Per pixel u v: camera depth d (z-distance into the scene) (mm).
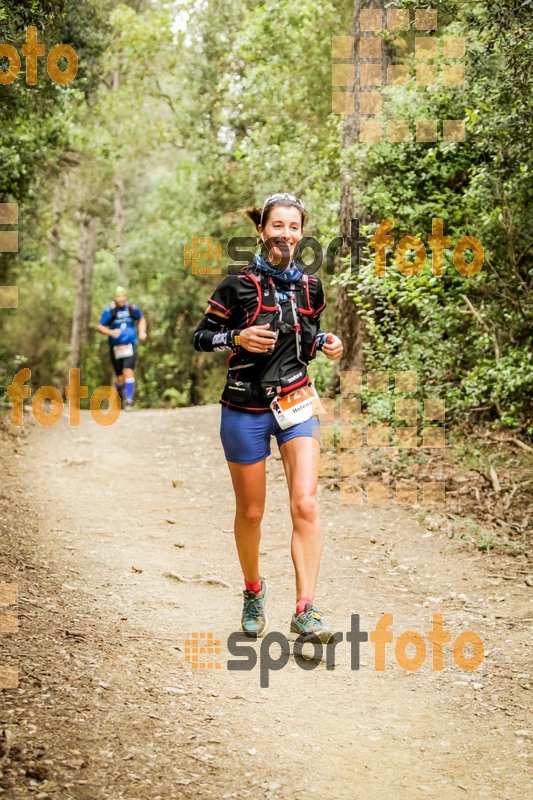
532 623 4590
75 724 3078
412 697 3732
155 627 4371
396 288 8430
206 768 2936
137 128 19781
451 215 8492
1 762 2719
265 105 14422
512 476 7301
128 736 3064
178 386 26344
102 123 18422
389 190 8891
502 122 6641
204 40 18328
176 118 19656
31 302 23875
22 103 9844
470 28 6660
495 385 7359
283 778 2947
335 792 2893
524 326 7750
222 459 9062
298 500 4008
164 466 8797
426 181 8695
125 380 13719
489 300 8242
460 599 5016
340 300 10078
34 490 7277
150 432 10555
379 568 5609
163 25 17078
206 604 4887
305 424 4043
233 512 7125
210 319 4012
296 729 3379
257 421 3994
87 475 8219
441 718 3533
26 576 4875
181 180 22750
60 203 21438
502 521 6414
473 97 7801
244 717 3430
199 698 3547
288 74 13867
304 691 3758
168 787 2758
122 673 3654
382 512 6812
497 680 3889
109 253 32969
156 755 2963
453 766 3127
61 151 15328
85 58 12148
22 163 11328
